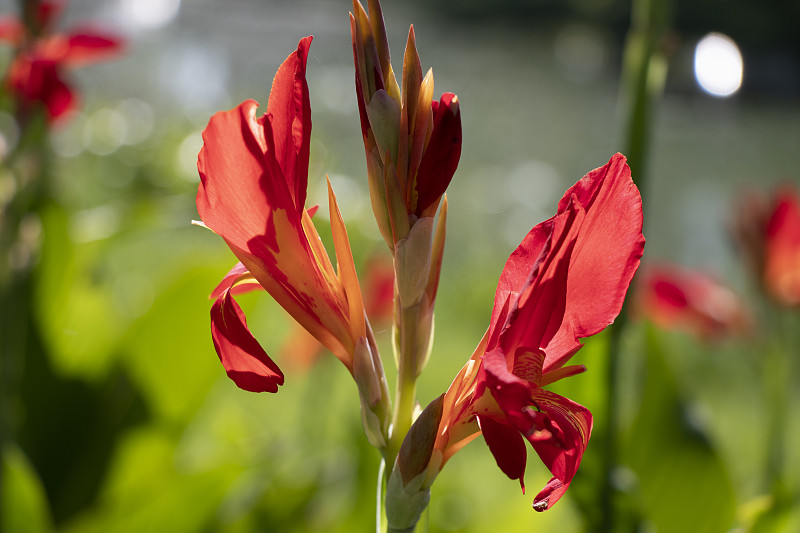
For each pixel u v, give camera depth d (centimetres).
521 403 49
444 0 836
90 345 114
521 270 53
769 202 100
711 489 87
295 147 53
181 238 247
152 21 591
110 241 117
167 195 242
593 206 53
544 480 94
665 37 74
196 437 138
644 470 89
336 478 97
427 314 54
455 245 310
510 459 51
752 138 516
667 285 105
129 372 108
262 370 53
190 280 106
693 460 88
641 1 74
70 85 102
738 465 151
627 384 132
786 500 80
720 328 103
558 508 98
